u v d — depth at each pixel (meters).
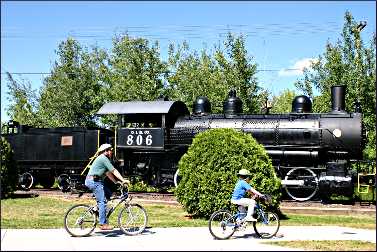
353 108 22.34
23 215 12.74
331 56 23.30
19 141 22.08
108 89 31.69
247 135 12.92
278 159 16.53
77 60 35.12
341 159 16.11
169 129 18.28
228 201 12.01
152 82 29.66
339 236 10.06
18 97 36.09
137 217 10.25
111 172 9.93
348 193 14.88
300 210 13.72
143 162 18.81
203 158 12.52
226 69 27.23
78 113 34.69
